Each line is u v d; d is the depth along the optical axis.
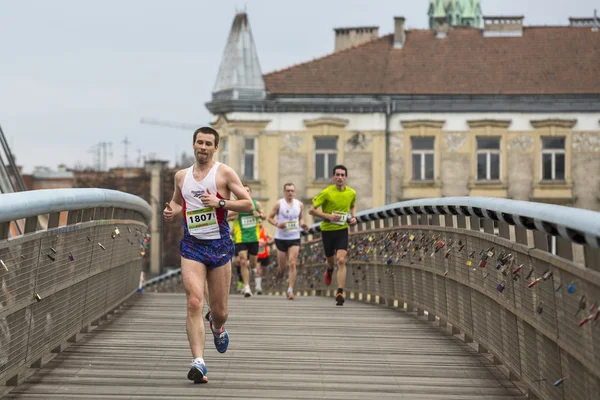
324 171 58.53
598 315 7.22
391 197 58.09
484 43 60.75
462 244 13.62
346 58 60.06
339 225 20.45
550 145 57.91
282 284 34.75
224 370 11.11
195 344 10.38
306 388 10.16
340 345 13.20
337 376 10.85
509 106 57.72
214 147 10.67
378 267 21.14
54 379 10.38
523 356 10.05
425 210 15.95
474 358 12.18
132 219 19.20
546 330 9.02
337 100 58.19
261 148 58.44
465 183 57.88
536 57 59.88
